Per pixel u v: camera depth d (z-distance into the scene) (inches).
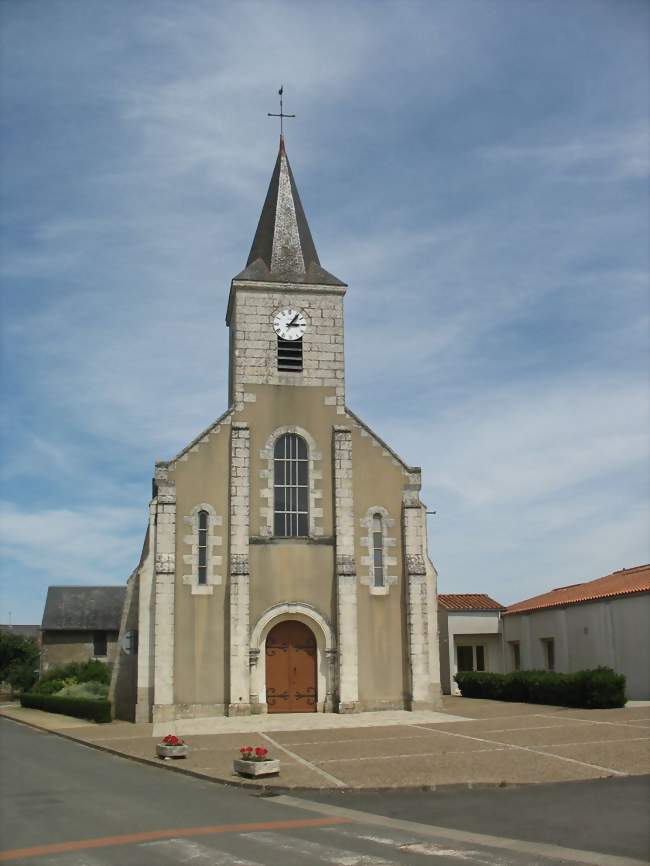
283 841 417.1
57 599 2322.8
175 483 1093.1
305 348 1174.3
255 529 1103.0
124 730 949.8
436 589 1130.7
